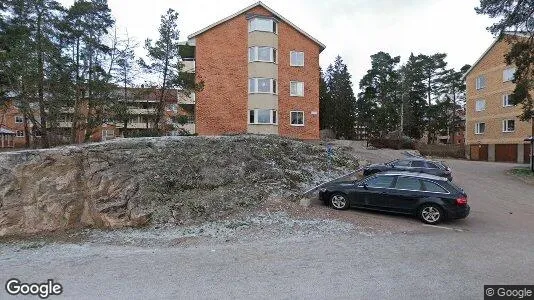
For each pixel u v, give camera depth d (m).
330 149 20.77
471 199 15.28
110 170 11.94
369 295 5.75
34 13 23.47
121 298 5.69
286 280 6.38
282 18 31.23
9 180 10.80
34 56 19.47
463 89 59.31
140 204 11.01
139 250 8.37
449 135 65.94
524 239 9.24
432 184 11.38
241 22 30.77
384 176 12.09
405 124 56.84
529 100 23.11
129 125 30.42
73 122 21.27
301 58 31.89
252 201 12.09
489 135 39.44
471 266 7.11
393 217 11.65
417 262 7.34
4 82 19.97
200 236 9.45
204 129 29.94
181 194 12.05
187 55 32.81
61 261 7.64
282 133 31.20
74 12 24.22
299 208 11.95
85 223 10.81
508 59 23.34
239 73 30.52
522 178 21.72
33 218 10.46
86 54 23.36
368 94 59.03
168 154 13.91
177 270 6.92
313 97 32.12
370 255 7.80
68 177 11.38
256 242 8.85
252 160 15.12
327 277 6.51
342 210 12.27
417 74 58.94
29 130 29.73
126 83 23.42
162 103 23.31
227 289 6.00
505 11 21.22
